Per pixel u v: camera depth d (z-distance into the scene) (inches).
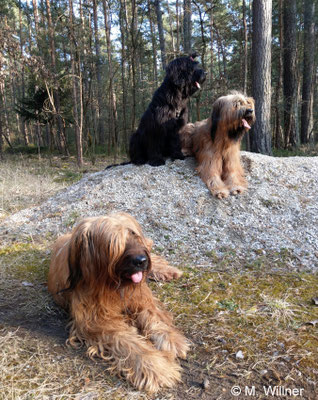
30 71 208.8
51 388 36.0
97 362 40.4
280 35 245.6
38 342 44.4
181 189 90.0
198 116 169.3
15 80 440.5
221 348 43.7
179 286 60.2
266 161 98.6
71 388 36.3
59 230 85.6
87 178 110.7
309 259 67.6
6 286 60.2
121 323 44.9
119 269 40.1
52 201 102.3
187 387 37.2
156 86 279.4
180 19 317.1
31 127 581.3
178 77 90.6
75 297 45.5
